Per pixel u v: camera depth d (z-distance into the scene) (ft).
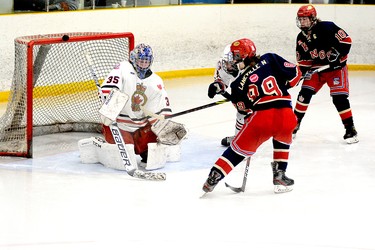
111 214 29.68
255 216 29.89
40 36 41.16
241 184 34.45
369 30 70.64
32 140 38.68
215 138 43.83
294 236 27.66
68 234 27.32
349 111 42.80
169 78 64.69
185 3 66.33
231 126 47.42
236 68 31.68
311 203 31.78
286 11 68.54
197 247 26.27
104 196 32.07
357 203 31.96
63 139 42.86
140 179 34.78
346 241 27.25
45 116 44.70
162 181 34.47
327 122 49.14
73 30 57.26
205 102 55.11
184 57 65.51
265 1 69.82
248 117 31.99
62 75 47.16
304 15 41.06
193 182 34.53
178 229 28.09
